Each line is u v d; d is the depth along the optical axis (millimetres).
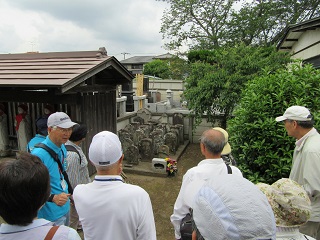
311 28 6641
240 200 951
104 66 4605
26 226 1090
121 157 1642
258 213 920
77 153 2830
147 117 9656
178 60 20391
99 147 1548
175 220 2078
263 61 7176
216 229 930
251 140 3088
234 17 19406
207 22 20516
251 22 18594
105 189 1531
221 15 20188
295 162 2381
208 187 1062
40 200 1123
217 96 7500
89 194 1552
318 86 3141
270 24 18781
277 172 2895
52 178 2367
